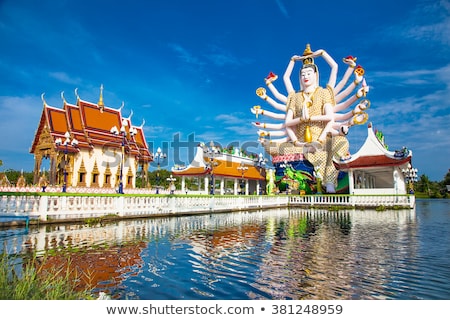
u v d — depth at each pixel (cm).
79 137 3841
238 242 1362
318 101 5025
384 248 1224
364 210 3419
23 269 873
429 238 1459
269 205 3912
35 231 1567
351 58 4847
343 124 4722
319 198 4081
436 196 8400
